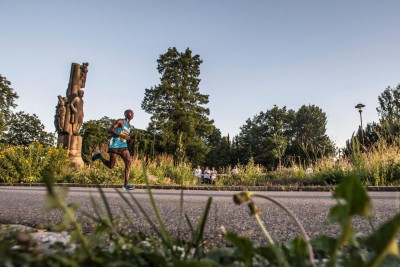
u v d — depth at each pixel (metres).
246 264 0.73
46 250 0.84
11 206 3.33
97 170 12.96
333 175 11.48
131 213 2.89
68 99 18.22
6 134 44.91
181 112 47.28
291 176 14.57
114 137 7.22
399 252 0.48
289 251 0.83
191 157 47.44
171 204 3.86
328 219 0.50
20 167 12.50
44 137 49.69
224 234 0.75
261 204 3.78
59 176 12.81
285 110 67.00
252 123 66.38
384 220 2.47
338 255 0.87
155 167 15.29
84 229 1.77
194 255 0.89
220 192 7.55
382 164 10.12
